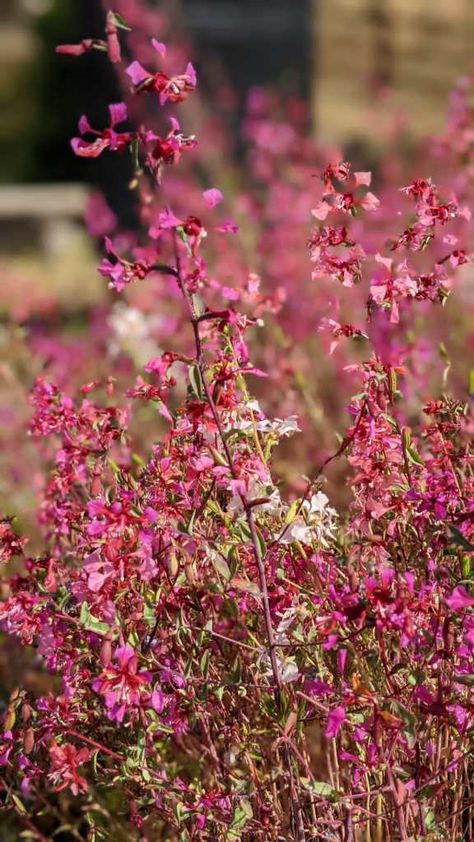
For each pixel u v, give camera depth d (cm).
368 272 220
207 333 133
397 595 125
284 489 170
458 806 136
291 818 134
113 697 125
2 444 185
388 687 133
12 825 153
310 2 472
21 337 202
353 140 443
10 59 825
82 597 129
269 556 134
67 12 809
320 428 180
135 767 133
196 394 128
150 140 124
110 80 468
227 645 139
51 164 800
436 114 491
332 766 140
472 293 225
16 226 625
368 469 133
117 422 141
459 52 511
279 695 130
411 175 284
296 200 287
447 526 125
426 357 165
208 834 135
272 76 465
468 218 133
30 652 161
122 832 144
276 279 230
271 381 182
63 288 466
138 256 132
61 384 194
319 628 127
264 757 137
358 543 133
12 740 135
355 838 136
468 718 129
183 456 132
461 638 133
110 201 430
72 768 131
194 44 453
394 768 130
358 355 203
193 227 126
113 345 209
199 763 140
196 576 133
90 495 141
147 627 134
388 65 506
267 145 353
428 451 148
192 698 131
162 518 131
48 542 151
